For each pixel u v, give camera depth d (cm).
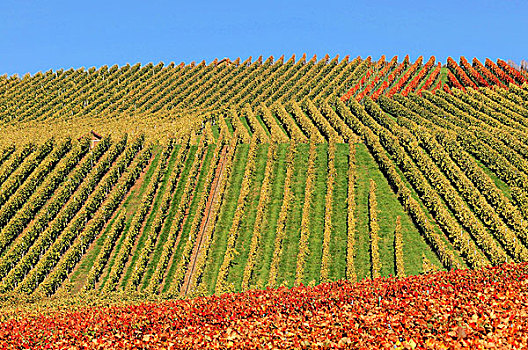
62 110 13850
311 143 9362
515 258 6438
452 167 8331
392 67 15312
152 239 7131
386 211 7525
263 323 3184
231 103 13238
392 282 3850
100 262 6719
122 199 8256
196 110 13100
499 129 10162
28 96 14750
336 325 3005
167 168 9062
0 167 9175
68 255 6781
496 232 6875
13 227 7369
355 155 9081
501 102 12125
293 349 2814
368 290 3694
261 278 6316
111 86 15438
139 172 8931
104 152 9638
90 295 5875
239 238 7094
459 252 6650
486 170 8625
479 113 11250
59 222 7419
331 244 6869
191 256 6800
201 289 5947
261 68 16238
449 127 10550
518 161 8681
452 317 2902
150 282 6175
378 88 13675
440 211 7169
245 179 8281
